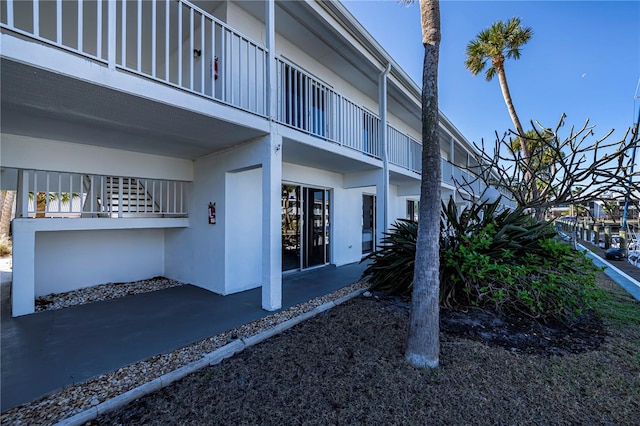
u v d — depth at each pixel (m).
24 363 2.58
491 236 4.21
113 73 2.61
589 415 2.02
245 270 5.07
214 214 4.97
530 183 5.00
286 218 6.27
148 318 3.70
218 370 2.48
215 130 3.80
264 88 4.43
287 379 2.36
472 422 1.93
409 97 8.29
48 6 4.32
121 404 2.04
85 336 3.16
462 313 3.68
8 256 9.67
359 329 3.27
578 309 3.45
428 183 2.58
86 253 5.12
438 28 2.63
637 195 4.03
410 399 2.14
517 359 2.72
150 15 4.90
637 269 7.35
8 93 2.65
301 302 4.36
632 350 2.94
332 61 6.77
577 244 12.47
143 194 6.25
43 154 3.96
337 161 6.00
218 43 4.89
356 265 7.67
